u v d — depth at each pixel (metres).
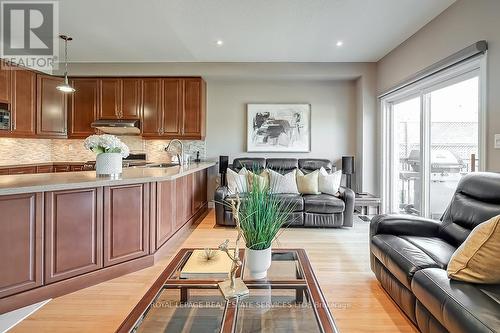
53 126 5.26
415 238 2.33
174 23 3.71
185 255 2.10
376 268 2.49
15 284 2.12
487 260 1.50
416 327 1.92
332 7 3.28
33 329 1.89
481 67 2.74
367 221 4.75
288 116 5.73
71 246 2.40
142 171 3.42
